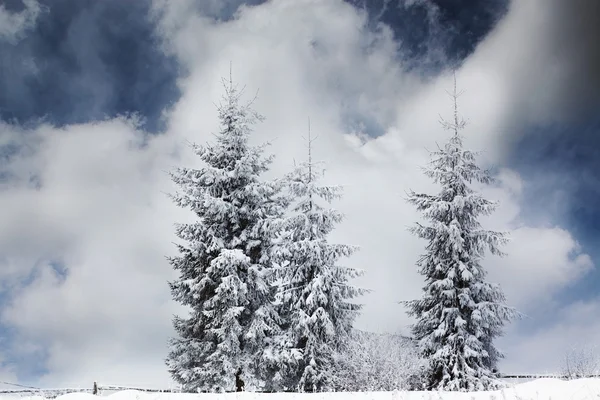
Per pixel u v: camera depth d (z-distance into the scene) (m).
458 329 22.73
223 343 23.19
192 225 25.06
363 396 14.14
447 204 24.47
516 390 13.16
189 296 25.23
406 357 23.31
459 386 21.94
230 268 23.91
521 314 23.34
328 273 24.00
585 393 11.56
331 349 23.44
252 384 23.39
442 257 24.58
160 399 15.11
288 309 25.12
